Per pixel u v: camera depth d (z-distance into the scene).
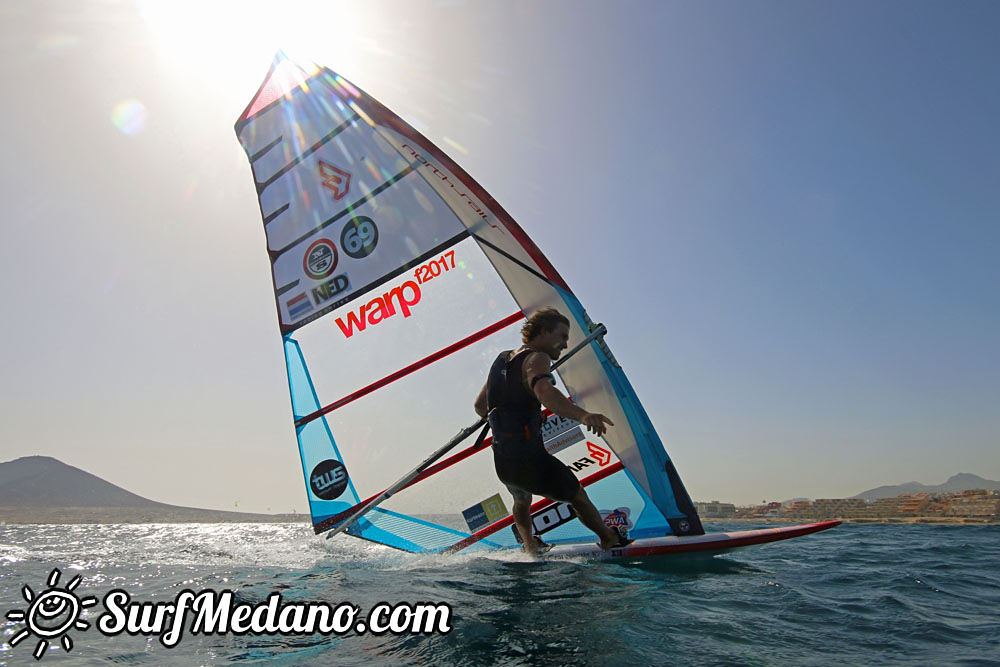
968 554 5.15
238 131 5.96
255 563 4.10
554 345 3.76
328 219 5.41
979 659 2.01
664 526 4.23
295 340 5.44
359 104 5.25
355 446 5.08
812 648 2.09
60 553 5.05
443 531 4.68
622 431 4.36
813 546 5.68
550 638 2.11
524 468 3.67
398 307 5.07
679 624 2.31
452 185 4.82
